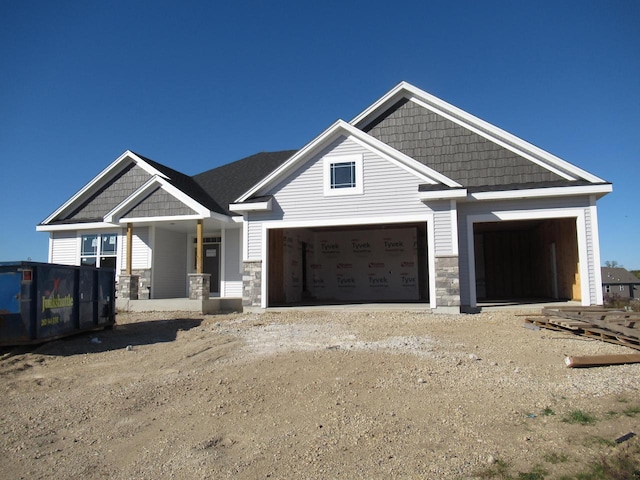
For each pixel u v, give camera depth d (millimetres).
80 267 10500
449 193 13281
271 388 6637
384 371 7121
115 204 19328
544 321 10172
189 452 4867
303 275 19984
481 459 4379
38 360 8664
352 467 4387
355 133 14445
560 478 3943
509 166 15117
